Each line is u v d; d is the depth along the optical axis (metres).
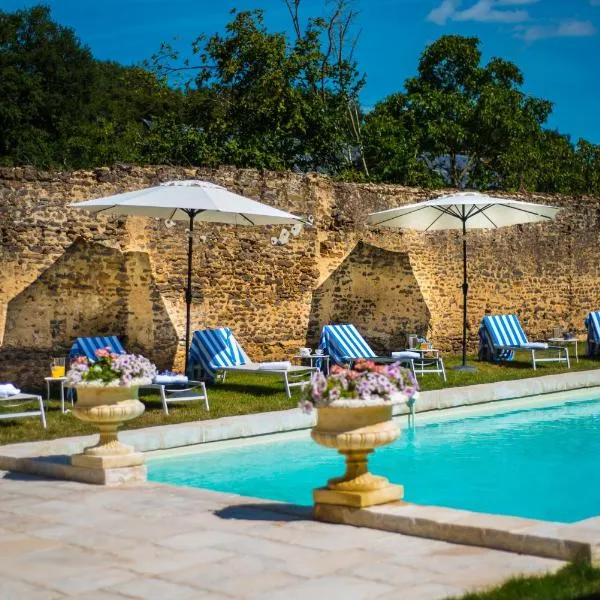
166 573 5.24
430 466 9.47
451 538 5.79
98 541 5.99
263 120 26.39
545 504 7.86
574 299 22.22
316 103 26.53
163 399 11.42
